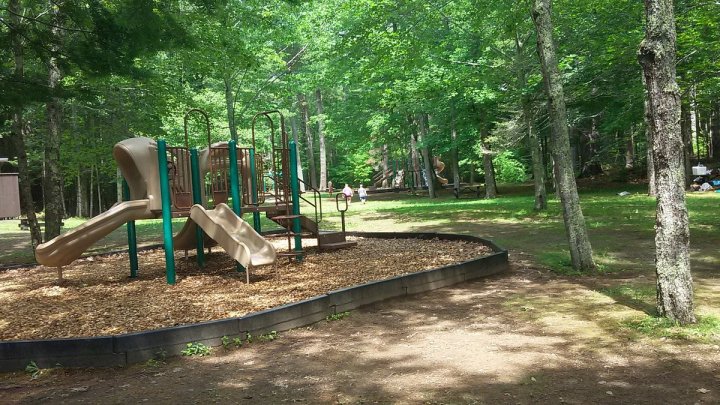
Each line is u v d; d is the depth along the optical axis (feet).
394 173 173.58
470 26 69.51
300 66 102.12
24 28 32.71
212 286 27.58
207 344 18.06
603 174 118.83
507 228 50.78
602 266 29.66
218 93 88.17
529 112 69.21
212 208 35.09
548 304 22.56
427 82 73.72
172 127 86.38
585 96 82.23
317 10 82.84
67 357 16.71
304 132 187.52
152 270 34.65
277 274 30.22
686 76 63.46
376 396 13.47
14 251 53.78
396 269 29.99
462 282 28.09
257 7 72.33
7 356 16.70
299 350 17.67
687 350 15.69
